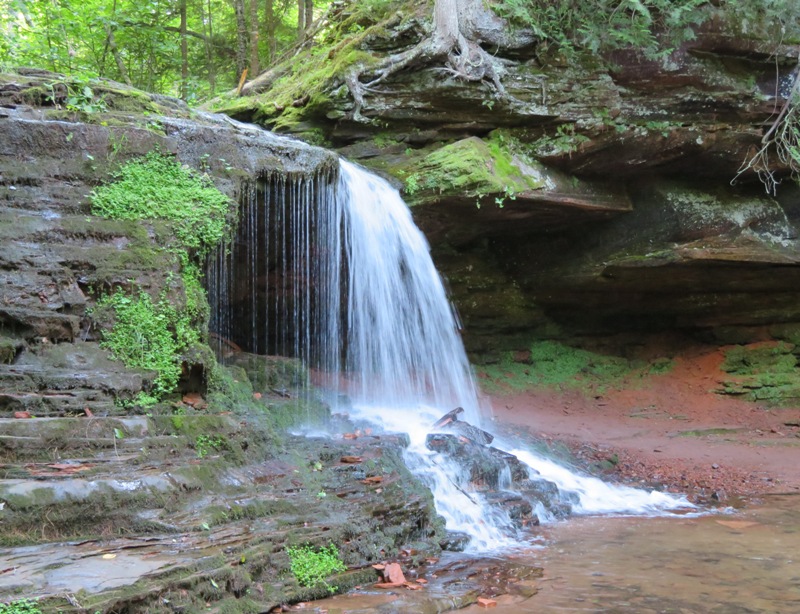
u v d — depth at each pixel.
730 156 11.83
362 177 10.16
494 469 7.59
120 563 3.90
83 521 4.30
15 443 4.65
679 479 9.54
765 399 13.37
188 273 6.95
